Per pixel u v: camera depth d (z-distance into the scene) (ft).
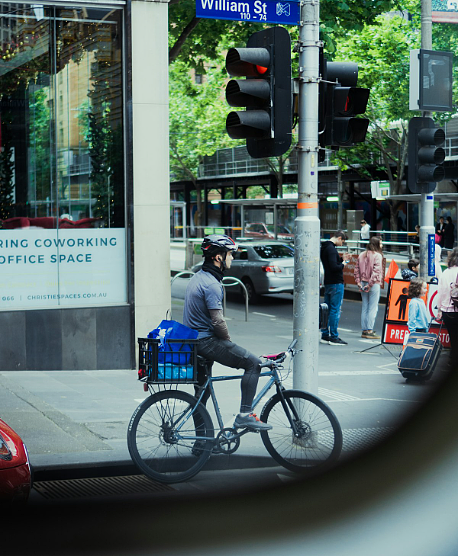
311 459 20.47
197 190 181.57
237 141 156.15
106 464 20.36
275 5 24.99
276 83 21.04
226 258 20.25
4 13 33.24
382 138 114.62
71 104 34.37
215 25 61.05
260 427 20.06
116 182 35.09
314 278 22.02
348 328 51.65
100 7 34.42
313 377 22.15
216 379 20.35
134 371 34.55
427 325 36.81
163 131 35.29
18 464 16.17
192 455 19.99
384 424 26.27
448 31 90.94
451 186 112.57
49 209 34.14
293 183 154.10
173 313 56.75
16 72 33.45
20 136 33.63
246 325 52.11
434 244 41.45
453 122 107.14
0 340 33.12
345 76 21.80
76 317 34.24
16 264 33.65
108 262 35.12
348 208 136.36
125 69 34.65
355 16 56.65
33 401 26.76
